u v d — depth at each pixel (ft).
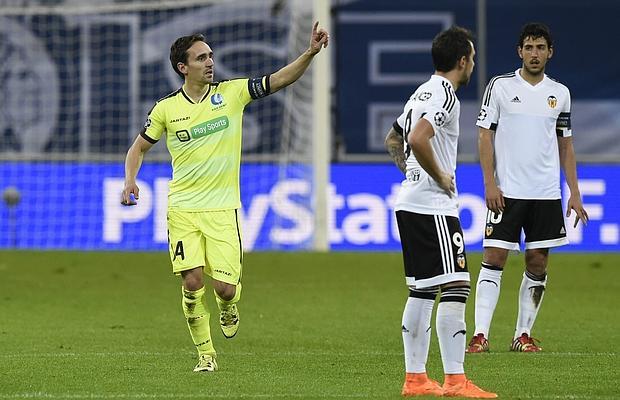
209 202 91.35
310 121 219.61
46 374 89.76
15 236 216.33
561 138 107.65
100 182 215.72
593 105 232.12
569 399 78.48
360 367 94.27
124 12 238.27
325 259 196.03
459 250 78.64
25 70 237.04
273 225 212.23
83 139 236.63
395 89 230.27
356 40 230.68
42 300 149.48
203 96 91.81
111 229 214.69
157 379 87.30
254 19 238.48
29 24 238.07
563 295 155.12
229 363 96.63
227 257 91.35
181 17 238.68
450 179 76.28
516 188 105.29
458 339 78.54
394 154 84.74
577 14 232.73
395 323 127.24
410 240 79.10
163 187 214.07
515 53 231.91
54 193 216.33
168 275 177.78
